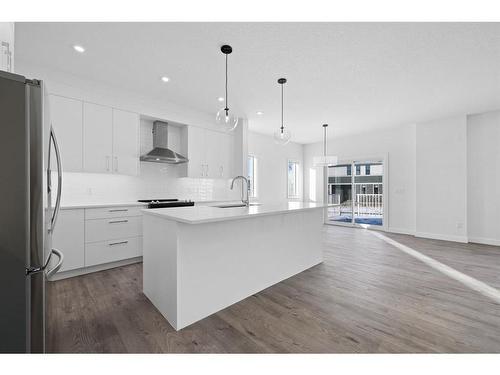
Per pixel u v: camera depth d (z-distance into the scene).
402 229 5.74
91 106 3.31
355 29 2.20
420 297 2.38
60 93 3.07
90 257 3.02
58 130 3.05
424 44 2.41
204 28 2.21
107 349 1.62
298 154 7.73
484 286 2.64
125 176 3.92
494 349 1.61
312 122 5.38
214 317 2.04
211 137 4.80
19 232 1.12
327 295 2.45
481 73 3.02
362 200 6.67
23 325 1.15
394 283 2.74
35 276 1.17
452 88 3.49
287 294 2.48
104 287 2.62
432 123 5.20
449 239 4.95
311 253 3.35
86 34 2.31
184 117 4.38
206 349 1.62
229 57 2.69
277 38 2.34
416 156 5.40
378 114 4.77
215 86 3.50
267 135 6.74
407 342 1.69
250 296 2.44
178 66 2.92
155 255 2.20
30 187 1.14
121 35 2.32
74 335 1.76
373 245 4.56
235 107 4.40
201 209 2.48
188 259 1.94
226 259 2.24
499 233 4.54
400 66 2.86
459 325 1.89
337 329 1.85
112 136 3.50
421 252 4.07
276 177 6.97
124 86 3.54
